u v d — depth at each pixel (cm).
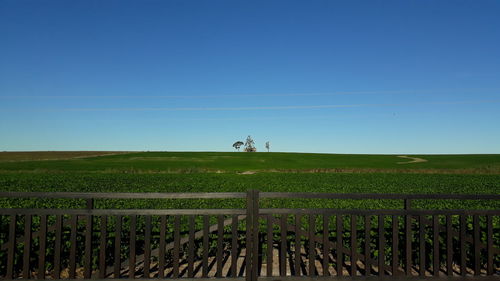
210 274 601
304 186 2711
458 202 1404
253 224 492
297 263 501
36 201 1206
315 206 1216
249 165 6781
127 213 495
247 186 2652
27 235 491
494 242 634
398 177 3941
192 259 498
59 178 3344
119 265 496
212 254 718
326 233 502
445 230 515
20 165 5900
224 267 639
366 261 501
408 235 506
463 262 505
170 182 2984
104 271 495
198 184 2805
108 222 723
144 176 3800
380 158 9031
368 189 2508
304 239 732
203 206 1147
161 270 492
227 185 2720
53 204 1142
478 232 506
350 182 3184
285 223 501
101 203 1170
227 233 730
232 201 1268
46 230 495
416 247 662
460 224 509
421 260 502
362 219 808
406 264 504
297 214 504
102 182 2925
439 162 7719
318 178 3722
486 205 1329
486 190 2522
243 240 742
